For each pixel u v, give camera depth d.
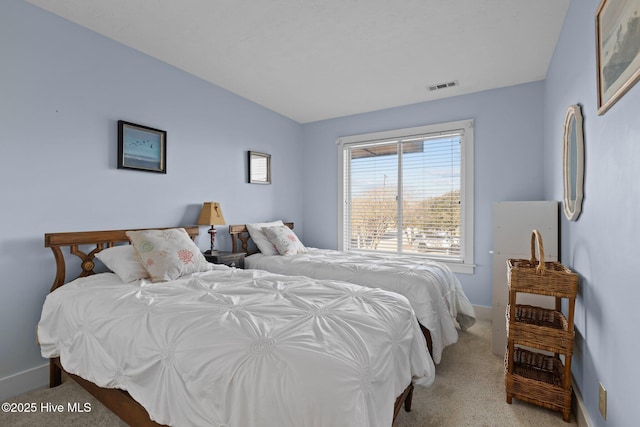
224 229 3.30
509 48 2.46
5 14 1.81
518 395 1.78
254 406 0.95
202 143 3.04
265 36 2.31
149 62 2.57
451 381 2.04
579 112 1.69
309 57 2.62
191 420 1.05
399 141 3.79
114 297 1.63
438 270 2.59
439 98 3.53
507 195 3.19
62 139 2.06
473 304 3.36
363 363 1.07
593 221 1.50
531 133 3.08
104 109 2.28
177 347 1.17
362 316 1.36
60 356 1.67
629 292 1.10
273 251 3.30
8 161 1.83
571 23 1.91
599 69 1.34
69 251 2.11
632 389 1.07
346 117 4.16
